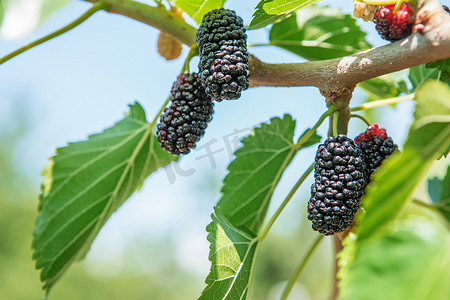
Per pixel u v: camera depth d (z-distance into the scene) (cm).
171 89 32
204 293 30
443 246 23
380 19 29
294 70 31
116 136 36
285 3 30
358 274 23
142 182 37
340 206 29
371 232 23
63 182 36
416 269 23
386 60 29
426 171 24
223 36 30
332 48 38
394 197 23
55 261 36
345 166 29
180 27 33
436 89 25
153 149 37
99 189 36
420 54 28
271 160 35
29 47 32
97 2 33
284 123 35
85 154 36
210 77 30
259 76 31
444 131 25
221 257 31
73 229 36
